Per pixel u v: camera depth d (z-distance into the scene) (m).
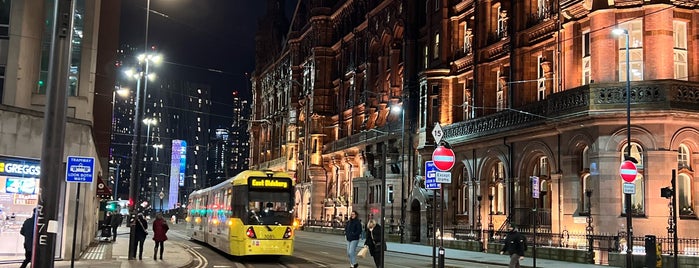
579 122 30.16
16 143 22.30
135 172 26.53
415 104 50.12
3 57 26.70
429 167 19.05
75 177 15.63
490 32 40.91
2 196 22.19
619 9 29.78
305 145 75.81
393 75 54.88
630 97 28.27
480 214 39.03
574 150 31.14
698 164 28.66
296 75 81.19
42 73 29.33
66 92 12.77
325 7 73.38
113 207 56.47
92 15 31.31
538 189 31.64
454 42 45.22
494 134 37.44
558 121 31.27
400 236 47.62
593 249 28.34
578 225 30.45
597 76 29.98
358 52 64.44
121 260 24.19
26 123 22.66
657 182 28.05
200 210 39.41
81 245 25.52
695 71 29.72
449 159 17.73
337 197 66.25
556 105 31.58
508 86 38.16
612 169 28.80
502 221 37.44
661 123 28.27
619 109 28.50
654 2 29.14
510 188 36.25
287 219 26.52
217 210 31.58
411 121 49.88
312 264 25.25
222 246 29.05
